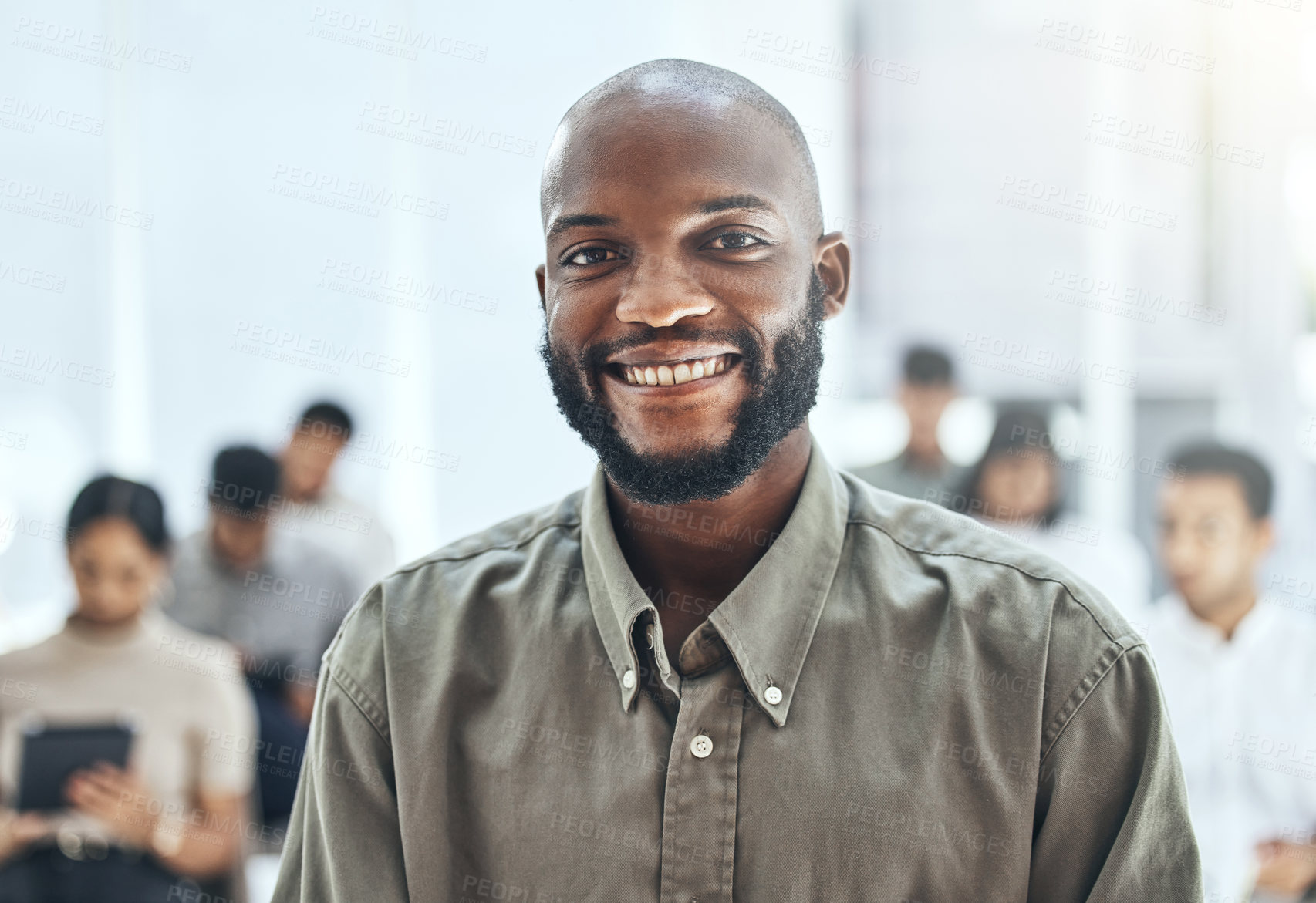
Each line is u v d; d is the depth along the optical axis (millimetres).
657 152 782
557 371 845
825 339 924
